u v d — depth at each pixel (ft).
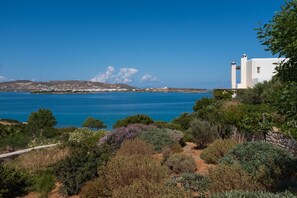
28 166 40.22
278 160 27.63
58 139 67.97
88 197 26.99
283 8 14.96
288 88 14.61
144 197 20.49
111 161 29.37
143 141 47.55
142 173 25.73
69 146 46.26
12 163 43.19
